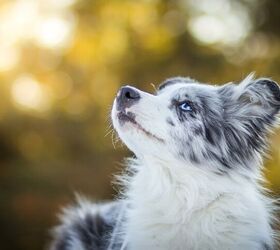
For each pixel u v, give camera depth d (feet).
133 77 47.60
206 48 46.83
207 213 14.80
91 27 48.47
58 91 49.16
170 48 47.32
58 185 44.78
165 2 47.80
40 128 49.37
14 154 48.93
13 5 48.47
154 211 15.06
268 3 45.11
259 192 15.88
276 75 44.91
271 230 15.61
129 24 47.85
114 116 14.92
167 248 14.90
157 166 14.97
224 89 15.90
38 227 40.27
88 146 48.49
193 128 15.03
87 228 18.61
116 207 18.43
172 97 15.24
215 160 14.99
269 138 15.80
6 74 48.49
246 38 46.03
